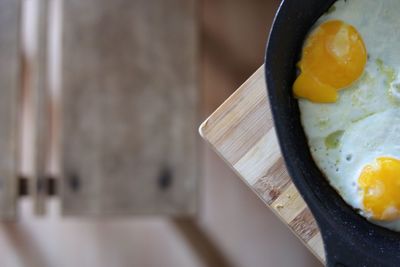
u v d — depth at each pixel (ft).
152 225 3.44
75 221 3.45
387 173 1.65
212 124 1.81
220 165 3.42
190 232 3.42
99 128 2.76
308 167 1.68
